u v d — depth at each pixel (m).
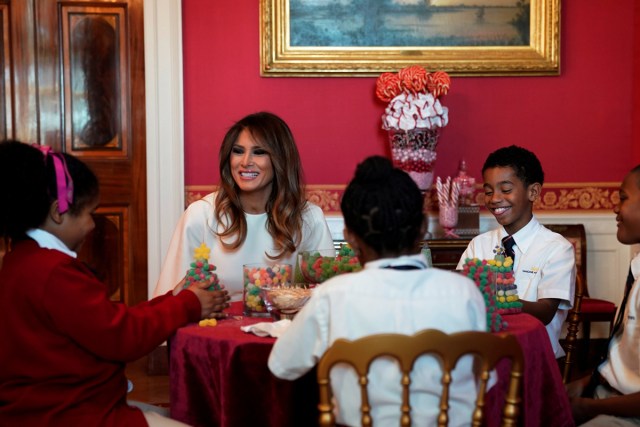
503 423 1.69
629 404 2.10
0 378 1.93
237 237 2.74
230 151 2.76
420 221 1.74
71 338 1.91
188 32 4.42
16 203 1.91
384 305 1.66
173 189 4.41
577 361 4.50
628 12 4.60
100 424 1.88
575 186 4.63
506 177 2.86
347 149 4.52
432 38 4.48
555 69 4.52
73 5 4.38
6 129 4.37
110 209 4.45
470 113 4.56
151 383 4.14
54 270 1.89
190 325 2.19
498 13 4.48
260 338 2.01
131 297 4.47
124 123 4.43
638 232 2.35
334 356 1.59
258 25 4.45
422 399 1.66
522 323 2.18
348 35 4.45
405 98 4.15
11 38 4.35
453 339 1.58
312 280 2.35
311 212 2.89
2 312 1.91
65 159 1.97
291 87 4.48
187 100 4.45
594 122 4.62
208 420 2.07
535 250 2.86
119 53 4.40
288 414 1.94
